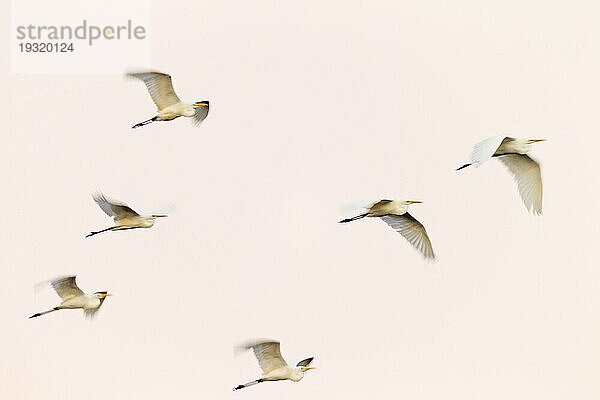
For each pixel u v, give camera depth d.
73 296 113.62
